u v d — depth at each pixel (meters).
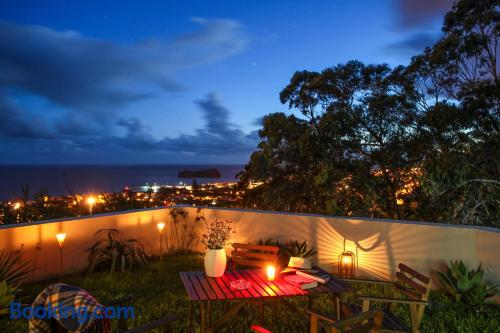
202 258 7.33
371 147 11.04
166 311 4.59
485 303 4.83
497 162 8.49
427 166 8.33
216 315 4.42
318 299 4.97
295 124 12.00
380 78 11.62
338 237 6.39
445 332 4.06
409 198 10.36
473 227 5.44
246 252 4.79
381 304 4.95
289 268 4.11
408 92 10.98
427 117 9.79
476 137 9.23
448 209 8.73
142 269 6.46
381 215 10.71
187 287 3.51
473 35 9.93
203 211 7.72
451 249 5.52
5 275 4.81
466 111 9.38
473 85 10.03
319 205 11.25
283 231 6.88
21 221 7.05
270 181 12.16
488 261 5.14
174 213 7.79
